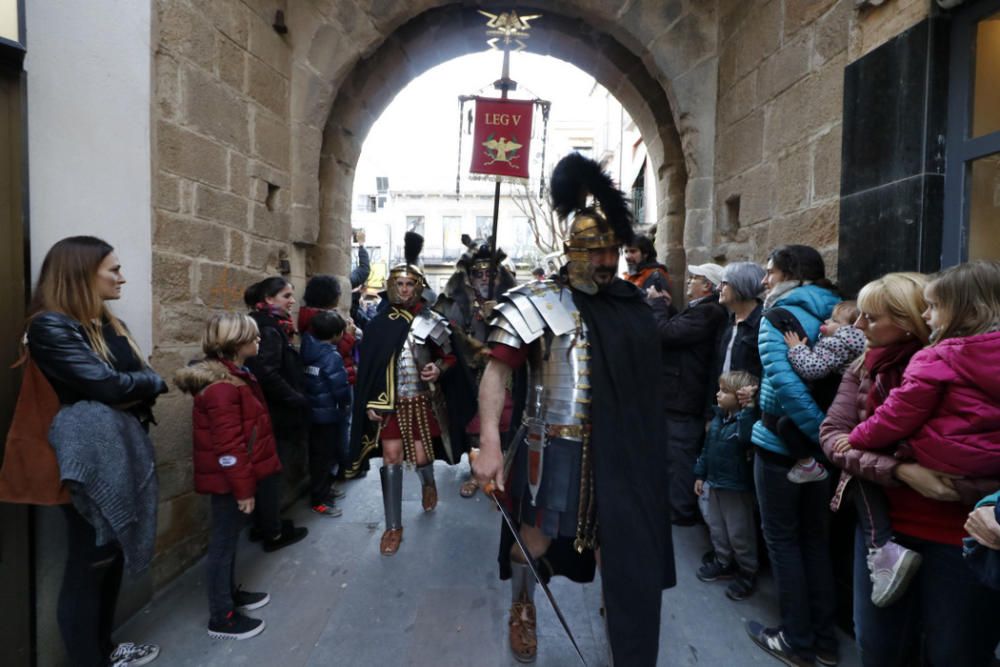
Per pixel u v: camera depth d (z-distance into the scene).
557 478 1.74
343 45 4.00
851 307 1.98
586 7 4.11
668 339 3.22
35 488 1.77
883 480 1.42
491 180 4.23
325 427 3.68
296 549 3.12
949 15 2.06
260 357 3.00
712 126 4.01
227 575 2.31
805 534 2.11
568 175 1.82
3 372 1.89
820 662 2.08
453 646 2.25
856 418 1.65
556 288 1.82
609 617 1.59
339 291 3.87
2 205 1.89
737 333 2.63
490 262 4.23
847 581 2.29
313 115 4.01
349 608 2.52
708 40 3.99
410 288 3.26
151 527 1.97
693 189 4.07
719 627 2.37
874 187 2.32
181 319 2.79
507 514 1.76
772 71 3.20
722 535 2.71
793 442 1.93
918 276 1.51
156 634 2.32
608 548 1.62
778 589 2.11
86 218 2.25
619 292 1.87
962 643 1.35
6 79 1.89
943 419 1.30
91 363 1.78
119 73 2.39
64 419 1.77
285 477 3.73
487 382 1.76
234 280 3.26
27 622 1.93
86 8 2.24
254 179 3.47
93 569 1.89
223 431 2.23
